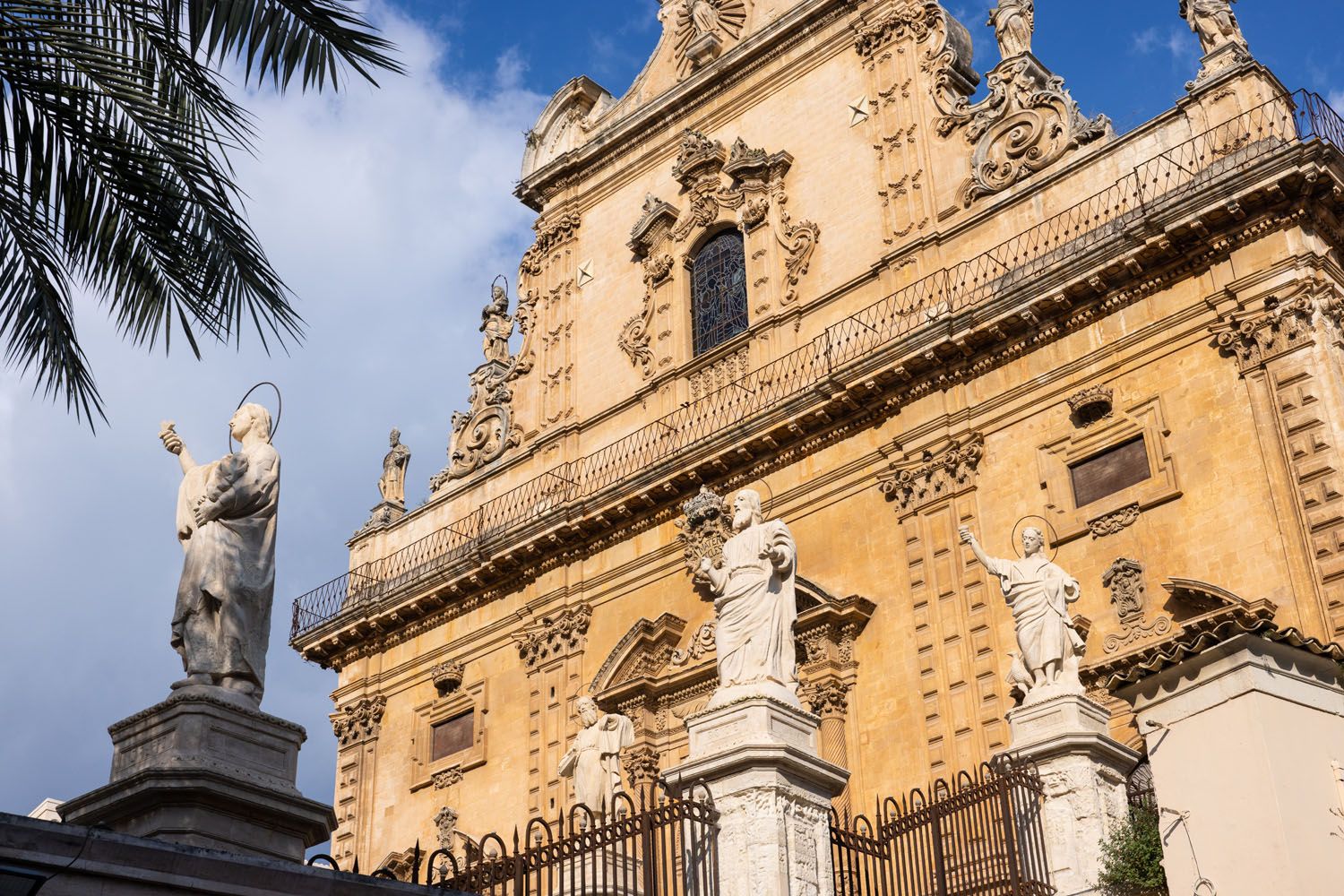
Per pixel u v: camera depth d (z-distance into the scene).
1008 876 15.56
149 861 9.92
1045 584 18.22
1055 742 16.73
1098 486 26.28
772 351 32.25
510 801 32.94
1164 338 26.23
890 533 28.78
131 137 13.73
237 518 14.29
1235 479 24.59
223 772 12.77
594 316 36.88
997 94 30.59
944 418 28.50
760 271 33.12
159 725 13.20
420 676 36.38
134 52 13.73
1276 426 24.41
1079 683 17.88
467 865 13.09
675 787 14.31
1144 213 26.28
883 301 30.56
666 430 33.28
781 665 15.09
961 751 26.05
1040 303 27.48
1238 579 23.98
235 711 13.33
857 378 29.50
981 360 28.50
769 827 13.58
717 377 33.03
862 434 29.95
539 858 12.86
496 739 33.97
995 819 16.03
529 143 40.38
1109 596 25.31
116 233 13.72
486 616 35.53
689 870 13.55
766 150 34.69
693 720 14.65
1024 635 18.09
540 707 33.22
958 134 31.08
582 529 33.66
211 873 10.19
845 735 27.70
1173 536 24.98
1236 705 14.62
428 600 36.34
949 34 32.16
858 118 32.97
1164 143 27.42
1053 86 29.75
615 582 33.09
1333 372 24.19
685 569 31.75
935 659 27.03
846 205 32.41
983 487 27.73
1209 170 26.09
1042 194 28.97
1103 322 27.17
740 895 13.30
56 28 13.12
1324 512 23.28
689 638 31.17
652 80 38.19
